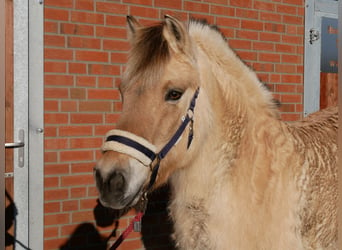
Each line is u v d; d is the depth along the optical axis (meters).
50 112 3.06
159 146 1.80
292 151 2.13
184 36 1.81
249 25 3.97
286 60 4.23
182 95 1.83
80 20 3.15
